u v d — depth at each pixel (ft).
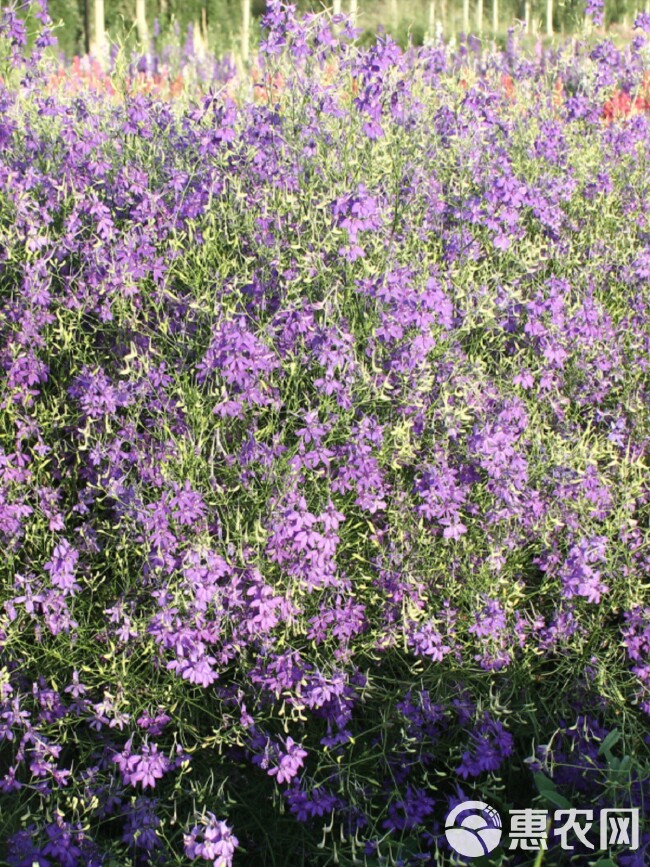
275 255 3.88
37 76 4.97
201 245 3.89
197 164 4.34
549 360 3.89
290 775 3.13
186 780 3.30
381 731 3.39
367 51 4.33
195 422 3.52
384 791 3.30
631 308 4.31
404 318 3.72
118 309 3.74
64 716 3.24
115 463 3.48
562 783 3.39
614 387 4.10
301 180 4.40
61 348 3.66
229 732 3.24
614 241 4.55
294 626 3.38
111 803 3.21
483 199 4.35
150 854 3.12
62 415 3.63
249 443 3.43
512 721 3.45
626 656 3.55
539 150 5.00
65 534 3.57
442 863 3.09
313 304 3.59
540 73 6.89
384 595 3.51
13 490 3.42
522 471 3.53
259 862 3.34
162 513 3.29
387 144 4.48
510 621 3.52
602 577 3.63
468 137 4.76
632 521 3.57
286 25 4.47
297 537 3.27
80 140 4.33
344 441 3.57
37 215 4.00
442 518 3.52
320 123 4.49
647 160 5.26
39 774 3.14
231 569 3.28
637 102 7.06
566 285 4.01
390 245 3.90
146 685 3.29
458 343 3.86
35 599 3.26
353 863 3.11
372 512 3.46
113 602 3.47
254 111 4.62
